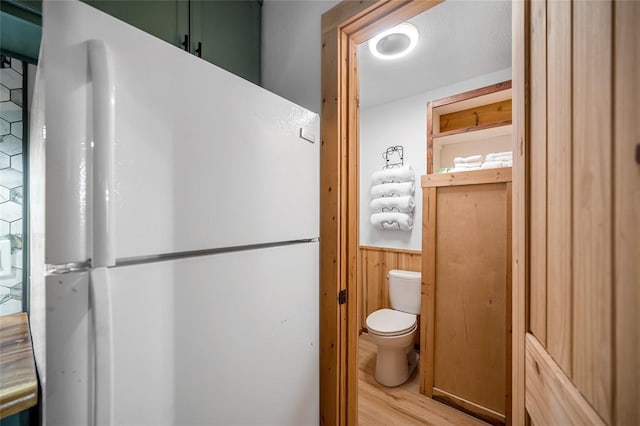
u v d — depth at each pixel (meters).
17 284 1.01
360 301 2.89
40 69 0.58
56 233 0.45
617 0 0.32
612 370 0.32
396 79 2.26
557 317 0.46
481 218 1.66
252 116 0.78
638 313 0.29
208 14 1.31
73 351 0.46
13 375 0.63
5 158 0.98
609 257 0.33
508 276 1.57
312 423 1.01
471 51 1.87
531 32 0.57
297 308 0.94
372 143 2.85
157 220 0.57
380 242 2.78
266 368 0.83
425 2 1.01
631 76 0.30
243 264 0.76
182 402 0.61
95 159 0.47
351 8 1.10
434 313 1.83
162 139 0.58
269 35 1.52
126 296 0.53
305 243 0.98
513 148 0.65
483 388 1.65
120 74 0.52
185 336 0.62
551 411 0.47
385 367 2.00
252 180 0.78
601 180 0.35
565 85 0.43
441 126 2.47
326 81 1.19
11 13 0.82
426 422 1.63
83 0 0.97
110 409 0.48
